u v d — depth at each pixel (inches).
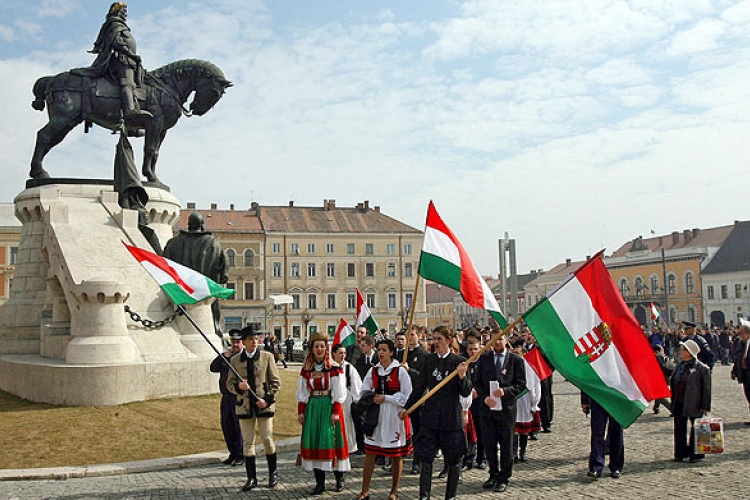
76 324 526.3
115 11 739.4
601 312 308.8
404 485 323.0
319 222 2869.1
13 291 682.2
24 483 324.5
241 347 361.4
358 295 522.6
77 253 574.6
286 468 357.4
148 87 753.6
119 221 633.0
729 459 368.5
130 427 418.0
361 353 416.8
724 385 818.2
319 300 2792.8
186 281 378.6
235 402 362.0
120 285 499.8
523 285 4736.7
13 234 2249.0
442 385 275.1
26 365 505.7
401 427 291.1
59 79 716.0
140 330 545.6
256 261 2726.4
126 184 674.8
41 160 708.7
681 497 285.1
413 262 2901.1
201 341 571.5
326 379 303.9
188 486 317.1
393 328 2854.3
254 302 2704.2
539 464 363.9
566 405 636.7
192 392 517.7
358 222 2913.4
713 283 2883.9
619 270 3408.0
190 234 595.8
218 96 781.9
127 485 319.6
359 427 364.5
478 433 363.9
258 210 2864.2
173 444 392.8
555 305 308.8
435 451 280.8
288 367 1223.5
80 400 468.1
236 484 321.1
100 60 738.2
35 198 666.8
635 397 298.2
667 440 436.1
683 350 369.4
